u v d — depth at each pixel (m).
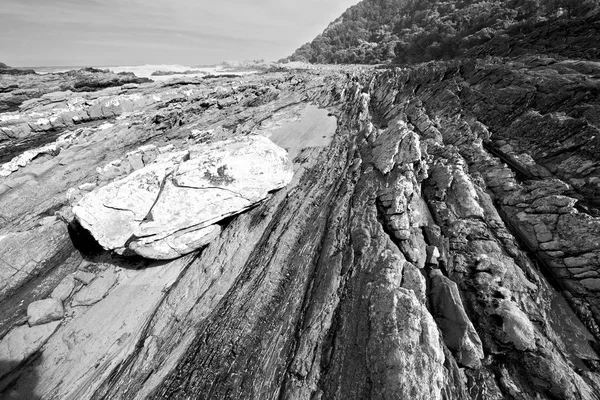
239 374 10.04
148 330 12.46
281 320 11.19
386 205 13.74
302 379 9.27
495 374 8.64
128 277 14.45
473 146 16.52
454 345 9.12
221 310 12.26
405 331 8.84
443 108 21.42
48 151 24.23
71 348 12.19
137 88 43.94
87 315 13.16
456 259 11.45
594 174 12.28
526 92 17.52
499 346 9.08
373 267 11.22
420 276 10.55
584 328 9.38
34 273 14.91
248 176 15.26
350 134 21.64
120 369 11.41
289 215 15.61
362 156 18.22
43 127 32.00
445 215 13.12
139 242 13.50
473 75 22.67
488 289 10.23
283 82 38.88
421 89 25.23
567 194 12.09
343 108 27.05
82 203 14.09
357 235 12.78
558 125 14.67
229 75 58.66
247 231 15.36
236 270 13.83
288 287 12.25
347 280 11.31
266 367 10.00
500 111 17.95
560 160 13.73
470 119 18.95
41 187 21.30
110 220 14.19
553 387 8.12
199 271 14.16
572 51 23.28
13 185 20.97
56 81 49.94
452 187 14.08
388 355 8.51
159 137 28.59
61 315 13.13
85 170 23.27
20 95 42.12
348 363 9.04
